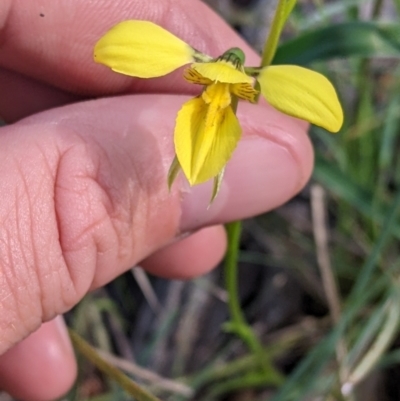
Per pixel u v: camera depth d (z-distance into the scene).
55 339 0.10
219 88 0.06
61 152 0.07
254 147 0.08
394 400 0.11
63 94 0.10
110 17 0.09
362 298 0.11
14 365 0.10
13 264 0.07
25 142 0.07
